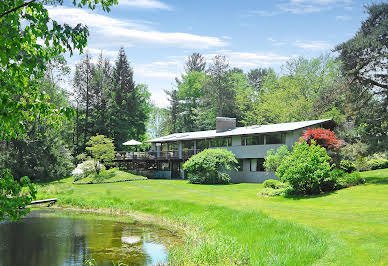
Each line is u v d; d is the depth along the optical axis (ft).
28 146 135.44
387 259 30.89
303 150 81.82
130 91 219.82
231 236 47.01
